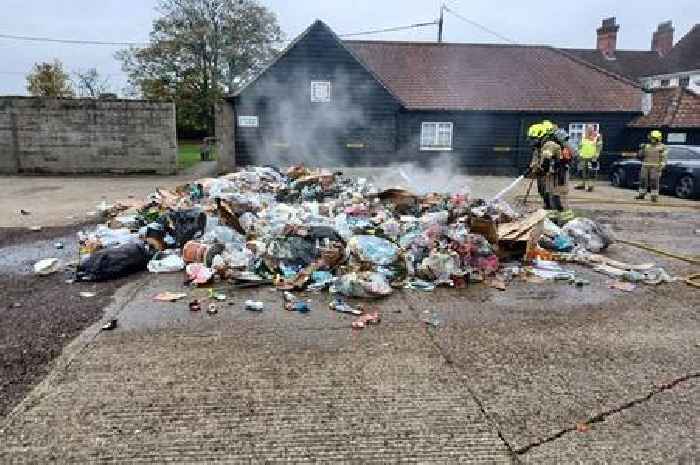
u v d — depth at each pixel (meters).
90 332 3.93
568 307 4.67
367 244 5.48
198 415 2.86
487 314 4.46
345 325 4.15
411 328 4.12
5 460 2.47
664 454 2.57
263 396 3.06
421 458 2.54
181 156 26.75
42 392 3.07
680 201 12.21
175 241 6.29
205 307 4.50
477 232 5.97
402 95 18.86
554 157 8.05
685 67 32.94
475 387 3.20
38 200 10.87
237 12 34.94
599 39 37.06
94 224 8.15
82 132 16.34
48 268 5.44
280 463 2.48
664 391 3.18
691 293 5.11
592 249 6.81
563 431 2.76
